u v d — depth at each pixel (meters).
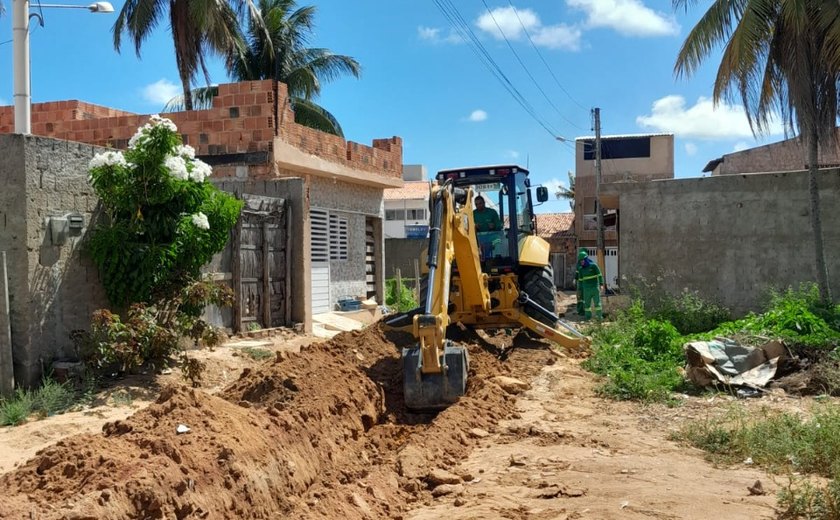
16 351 8.45
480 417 7.39
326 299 18.28
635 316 13.35
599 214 27.83
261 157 15.39
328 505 4.83
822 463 5.92
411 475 5.68
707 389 9.16
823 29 14.49
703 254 17.45
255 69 26.03
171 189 9.38
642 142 37.03
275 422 5.73
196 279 10.09
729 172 32.22
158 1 20.66
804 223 16.53
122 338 8.71
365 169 19.81
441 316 7.46
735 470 5.96
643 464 6.10
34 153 8.62
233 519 4.39
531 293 11.96
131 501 3.91
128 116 16.48
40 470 4.26
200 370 9.20
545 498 5.25
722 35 15.47
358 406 7.32
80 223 9.19
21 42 11.61
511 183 11.73
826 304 13.80
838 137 17.41
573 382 9.65
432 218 7.75
